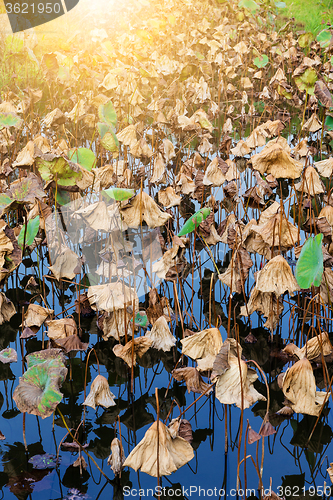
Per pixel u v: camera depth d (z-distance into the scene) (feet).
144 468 4.86
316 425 6.38
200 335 5.62
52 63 16.15
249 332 8.37
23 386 5.03
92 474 5.56
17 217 10.81
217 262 10.37
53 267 7.93
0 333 8.34
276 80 19.38
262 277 6.79
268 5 32.76
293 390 5.86
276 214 7.61
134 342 6.88
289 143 16.30
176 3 30.09
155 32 25.12
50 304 9.07
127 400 6.81
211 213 9.75
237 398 5.05
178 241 7.18
